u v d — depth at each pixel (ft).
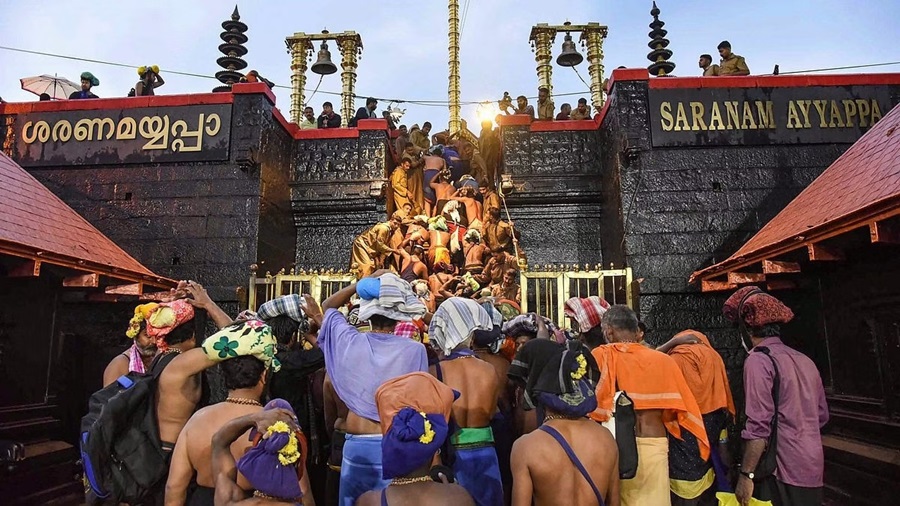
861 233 14.83
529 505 8.61
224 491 7.06
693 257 26.91
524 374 9.59
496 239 32.30
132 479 9.84
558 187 34.37
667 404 10.64
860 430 17.83
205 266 27.89
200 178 28.94
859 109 28.07
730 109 28.35
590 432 8.95
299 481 7.52
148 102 29.58
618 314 11.80
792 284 20.92
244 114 29.43
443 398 7.45
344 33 55.31
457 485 7.23
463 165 40.75
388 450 6.89
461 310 11.81
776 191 27.43
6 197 19.39
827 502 18.58
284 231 33.17
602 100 53.47
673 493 11.34
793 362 11.46
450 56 56.39
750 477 11.19
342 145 35.70
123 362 12.69
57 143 29.35
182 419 10.33
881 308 16.88
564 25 54.95
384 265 29.76
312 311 13.10
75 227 22.34
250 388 9.14
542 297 32.50
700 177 27.81
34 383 20.20
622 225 28.02
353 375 9.84
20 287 19.56
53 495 19.52
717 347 25.91
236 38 34.32
